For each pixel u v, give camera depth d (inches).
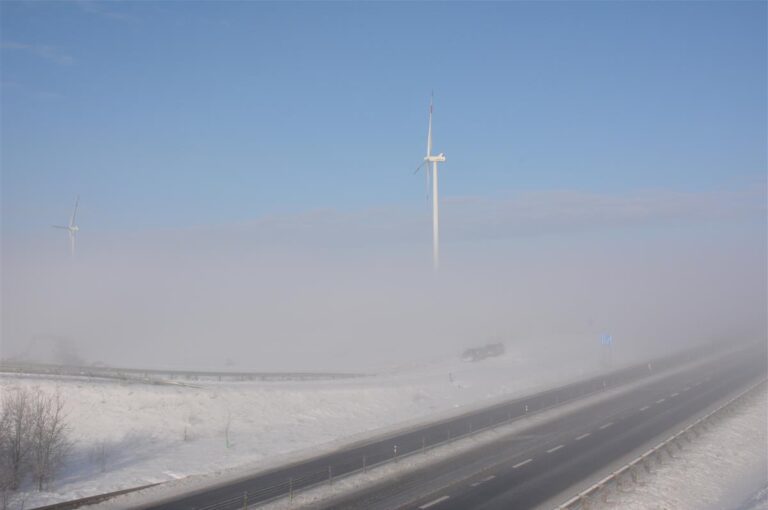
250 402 1811.0
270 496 1051.3
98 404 1608.0
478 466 1224.2
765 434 1537.9
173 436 1526.8
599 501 1000.9
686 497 1051.9
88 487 1119.6
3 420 1184.2
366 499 1027.9
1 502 1016.2
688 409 1840.6
